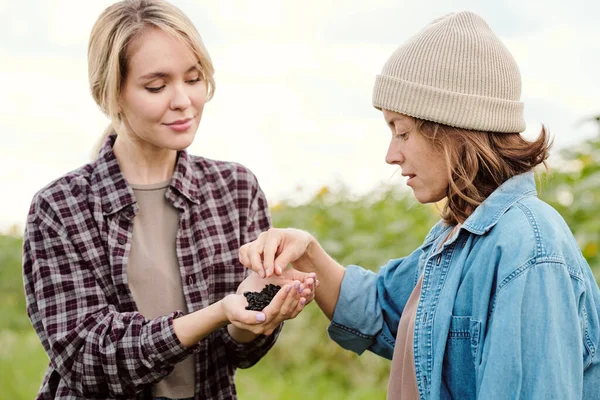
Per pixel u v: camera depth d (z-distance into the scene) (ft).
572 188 16.81
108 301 8.65
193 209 9.02
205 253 8.92
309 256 9.14
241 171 9.52
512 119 7.79
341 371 18.81
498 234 7.40
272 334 9.19
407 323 8.30
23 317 26.76
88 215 8.66
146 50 8.09
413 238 18.92
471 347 7.42
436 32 7.82
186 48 8.19
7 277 27.81
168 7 8.37
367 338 9.16
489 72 7.68
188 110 8.30
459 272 7.63
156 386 8.80
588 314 7.48
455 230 8.20
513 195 7.61
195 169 9.30
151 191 8.95
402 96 7.77
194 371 8.96
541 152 7.89
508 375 6.84
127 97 8.30
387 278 9.16
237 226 9.25
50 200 8.67
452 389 7.63
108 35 8.32
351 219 20.75
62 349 8.34
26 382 20.83
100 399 8.61
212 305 8.22
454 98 7.59
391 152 8.08
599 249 15.39
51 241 8.59
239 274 9.12
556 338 6.86
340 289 9.18
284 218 21.35
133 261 8.73
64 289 8.51
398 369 8.25
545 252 7.09
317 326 19.34
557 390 6.75
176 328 8.15
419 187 8.04
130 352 8.18
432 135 7.73
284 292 7.96
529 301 6.96
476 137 7.70
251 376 19.27
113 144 9.14
